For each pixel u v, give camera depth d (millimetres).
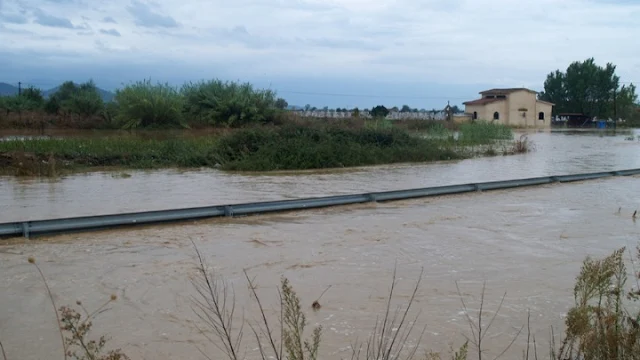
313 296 6117
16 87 51812
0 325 5324
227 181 16281
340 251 7996
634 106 86562
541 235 9078
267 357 4648
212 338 5027
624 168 20812
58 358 4668
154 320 5449
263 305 5824
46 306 5824
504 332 5238
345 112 52625
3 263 7316
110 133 35969
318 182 16094
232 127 39625
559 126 73500
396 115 57250
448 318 5547
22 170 17094
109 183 15609
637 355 3965
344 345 4898
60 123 39312
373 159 21859
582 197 13164
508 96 68062
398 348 4867
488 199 12789
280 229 9398
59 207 11648
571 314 4500
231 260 7516
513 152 27734
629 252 7660
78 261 7438
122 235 8914
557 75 84875
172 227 9539
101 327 5289
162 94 39188
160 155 21094
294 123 25188
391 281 6656
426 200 12562
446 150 24703
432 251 8023
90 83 51281
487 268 7223
